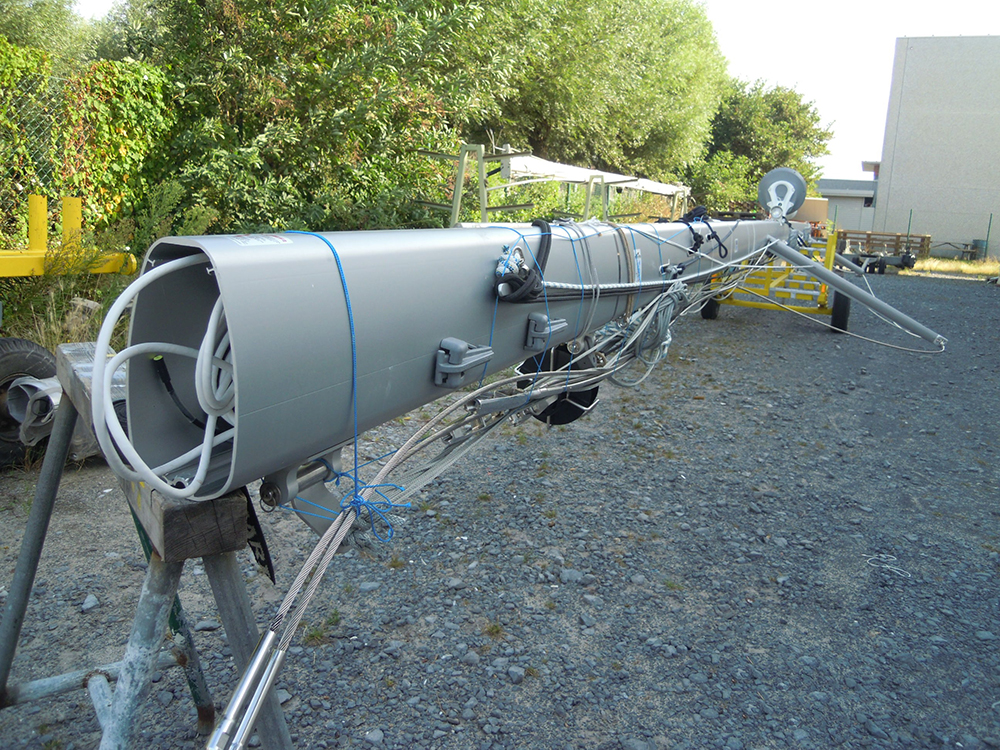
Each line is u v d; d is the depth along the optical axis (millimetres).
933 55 27875
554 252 2562
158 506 1310
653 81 19734
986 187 28141
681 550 3572
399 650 2713
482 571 3287
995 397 6441
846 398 6332
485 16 9602
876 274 18562
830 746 2332
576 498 4102
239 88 7629
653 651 2781
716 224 5180
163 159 7246
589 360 3279
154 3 8445
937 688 2621
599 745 2297
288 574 3184
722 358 7766
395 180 8539
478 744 2279
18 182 6293
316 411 1461
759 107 37438
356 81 7914
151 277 1261
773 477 4535
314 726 2318
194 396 1565
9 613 1963
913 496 4305
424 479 1991
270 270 1325
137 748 2201
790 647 2838
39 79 6363
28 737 2242
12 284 4887
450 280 1870
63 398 1848
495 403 2324
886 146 29141
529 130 17172
